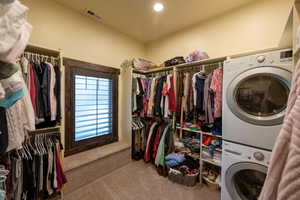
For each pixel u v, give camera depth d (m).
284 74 1.12
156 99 2.43
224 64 1.45
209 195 1.72
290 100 0.47
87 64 2.31
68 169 1.73
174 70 2.32
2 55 0.59
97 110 2.50
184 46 2.65
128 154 2.53
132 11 2.15
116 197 1.68
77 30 2.19
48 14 1.89
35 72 1.50
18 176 1.32
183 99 2.22
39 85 1.53
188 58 2.17
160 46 3.06
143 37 3.04
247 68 1.29
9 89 0.72
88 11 2.18
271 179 0.45
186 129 2.16
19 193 1.33
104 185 1.90
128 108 2.73
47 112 1.56
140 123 2.79
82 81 2.29
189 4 1.97
